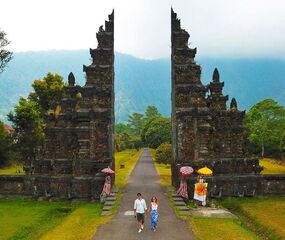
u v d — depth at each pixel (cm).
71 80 3972
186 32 3878
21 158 6300
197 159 3528
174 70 3788
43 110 6606
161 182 4322
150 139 9531
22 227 2602
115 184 4119
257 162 3691
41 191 3616
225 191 3506
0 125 6362
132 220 2553
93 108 3653
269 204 3275
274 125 7894
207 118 3597
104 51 3888
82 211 2995
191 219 2602
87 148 3538
